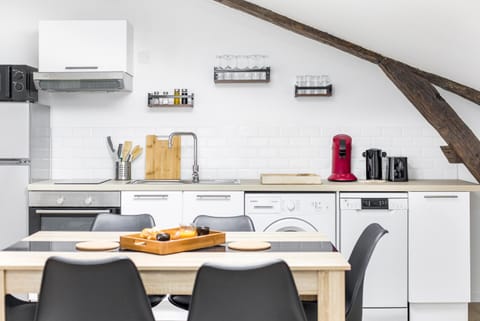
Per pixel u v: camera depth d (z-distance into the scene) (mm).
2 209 4582
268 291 2209
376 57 4941
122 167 5121
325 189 4512
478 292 5164
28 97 4801
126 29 4844
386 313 4516
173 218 4586
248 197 4559
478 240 5156
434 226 4508
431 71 4719
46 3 5168
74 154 5203
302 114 5195
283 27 5113
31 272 2500
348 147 4898
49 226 4605
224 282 2189
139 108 5203
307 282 2496
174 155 5203
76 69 4816
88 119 5203
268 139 5195
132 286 2266
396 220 4508
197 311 2227
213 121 5207
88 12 5180
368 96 5172
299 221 4547
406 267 4512
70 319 2305
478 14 3016
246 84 5188
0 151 4578
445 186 4484
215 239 2910
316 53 5176
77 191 4586
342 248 4516
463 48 3734
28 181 4598
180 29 5188
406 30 3842
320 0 3926
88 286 2264
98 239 3064
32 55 5176
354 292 2785
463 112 5016
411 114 5168
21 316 2805
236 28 5184
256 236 3195
